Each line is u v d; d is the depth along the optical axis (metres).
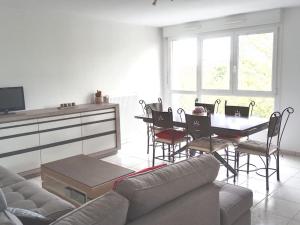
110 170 2.85
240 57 5.30
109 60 5.36
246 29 5.12
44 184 3.06
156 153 5.02
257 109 5.20
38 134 3.93
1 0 3.64
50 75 4.53
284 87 4.80
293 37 4.61
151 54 6.19
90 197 2.47
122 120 5.63
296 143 4.73
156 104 5.11
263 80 5.06
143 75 6.05
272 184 3.56
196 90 6.04
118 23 5.45
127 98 5.69
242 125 3.51
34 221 1.61
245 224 2.24
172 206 1.53
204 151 3.66
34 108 4.38
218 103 5.20
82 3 3.92
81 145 4.46
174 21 5.59
